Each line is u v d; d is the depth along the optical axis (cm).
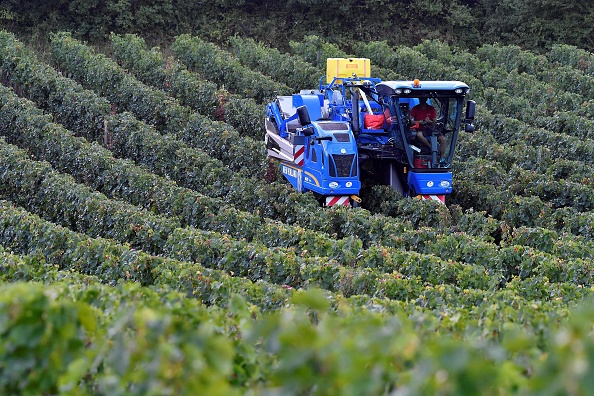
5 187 7256
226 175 7394
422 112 6175
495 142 8700
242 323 2120
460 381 1166
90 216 6147
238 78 11656
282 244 5388
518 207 6606
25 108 9125
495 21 15250
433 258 4650
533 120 10181
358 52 14125
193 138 8962
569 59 13462
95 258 4834
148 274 4591
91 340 1966
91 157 7550
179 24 14700
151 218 5647
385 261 4756
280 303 3766
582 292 4147
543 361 1753
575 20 14488
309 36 14062
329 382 1341
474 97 11200
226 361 1491
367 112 6481
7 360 1652
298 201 6372
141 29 14425
